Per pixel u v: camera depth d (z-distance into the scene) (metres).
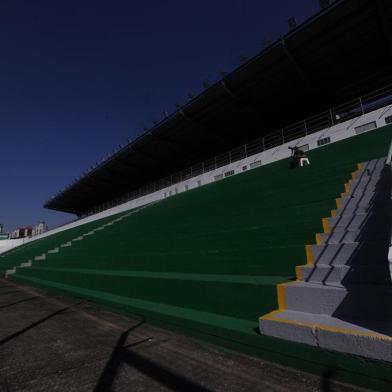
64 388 3.00
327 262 4.39
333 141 14.77
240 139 28.55
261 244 6.45
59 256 17.97
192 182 23.64
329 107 23.06
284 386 2.74
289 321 3.28
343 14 15.22
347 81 20.17
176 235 10.26
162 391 2.82
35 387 3.06
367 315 3.13
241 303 4.47
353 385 2.66
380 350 2.53
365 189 5.95
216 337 4.07
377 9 14.69
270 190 10.55
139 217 19.38
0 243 55.56
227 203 11.81
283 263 5.09
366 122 13.67
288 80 19.92
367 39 16.67
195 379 3.02
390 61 18.36
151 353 3.88
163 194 26.66
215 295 4.92
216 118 24.56
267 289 4.14
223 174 20.98
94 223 31.66
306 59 18.09
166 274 7.11
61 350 4.22
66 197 52.44
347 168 8.24
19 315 7.11
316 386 2.69
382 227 4.27
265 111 23.62
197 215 12.05
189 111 23.48
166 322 5.05
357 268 3.66
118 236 15.33
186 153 32.19
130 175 39.88
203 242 8.21
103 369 3.43
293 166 13.15
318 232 5.40
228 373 3.11
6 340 4.91
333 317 3.34
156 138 28.08
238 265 5.89
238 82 20.12
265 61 18.33
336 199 5.96
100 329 5.34
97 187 45.66
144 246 10.86
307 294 3.65
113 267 10.52
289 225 5.96
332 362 2.83
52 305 8.31
